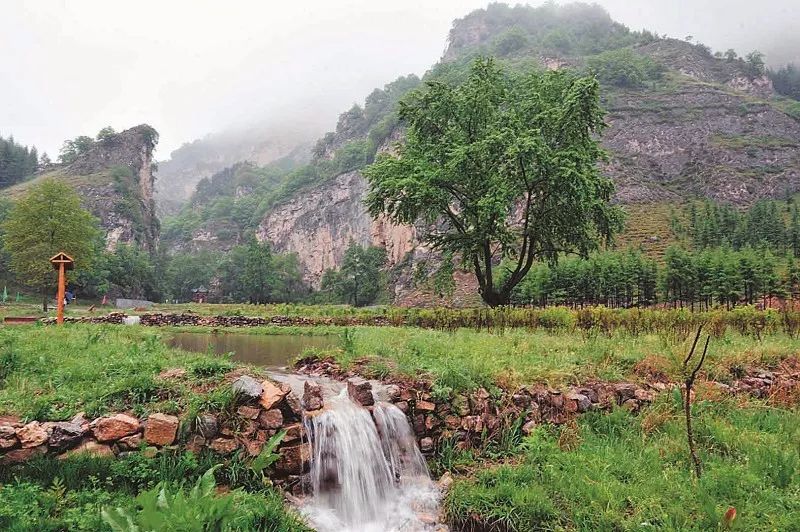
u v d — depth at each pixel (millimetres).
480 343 11133
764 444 6797
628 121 112688
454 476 6691
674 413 8086
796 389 9266
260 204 180500
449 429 7363
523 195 22234
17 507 4336
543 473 6168
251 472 5641
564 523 5266
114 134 146625
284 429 6020
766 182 96438
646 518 5102
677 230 73938
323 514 5734
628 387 8625
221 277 115812
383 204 23375
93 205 118750
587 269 50531
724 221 74250
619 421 7848
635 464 6305
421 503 6199
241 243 174500
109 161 139750
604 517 5141
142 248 122500
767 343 11852
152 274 100625
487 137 20359
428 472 6879
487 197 19484
